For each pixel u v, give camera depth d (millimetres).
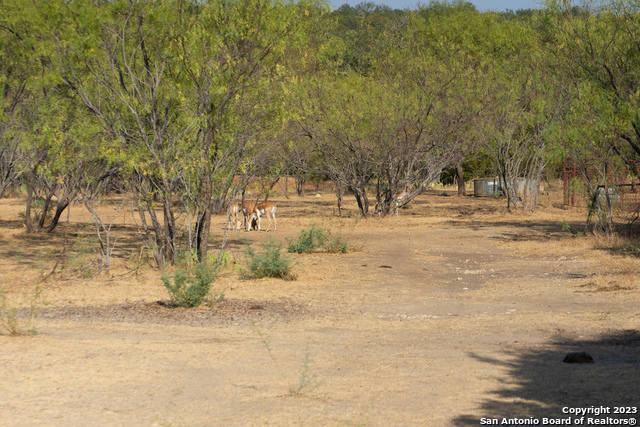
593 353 9555
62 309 13969
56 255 23812
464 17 51375
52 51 21031
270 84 21094
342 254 25094
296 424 6230
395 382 7934
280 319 13180
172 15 20422
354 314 13789
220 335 11359
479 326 12047
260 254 21594
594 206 29031
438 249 26641
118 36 20484
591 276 18000
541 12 29906
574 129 27828
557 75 38750
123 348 9805
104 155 19797
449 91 40656
